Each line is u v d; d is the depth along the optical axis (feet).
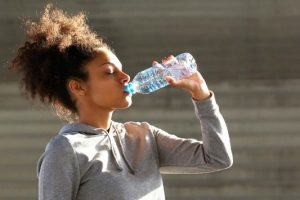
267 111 21.45
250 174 21.02
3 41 21.99
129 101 8.64
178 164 8.75
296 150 21.17
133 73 21.90
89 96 8.59
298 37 22.00
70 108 8.80
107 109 8.62
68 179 7.91
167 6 22.17
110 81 8.54
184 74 8.96
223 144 8.33
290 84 21.63
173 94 21.30
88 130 8.34
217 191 20.88
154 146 8.73
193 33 22.13
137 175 8.28
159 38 22.07
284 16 22.12
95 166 8.07
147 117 21.29
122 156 8.35
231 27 22.13
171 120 21.27
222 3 22.15
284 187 20.99
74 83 8.59
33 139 21.39
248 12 22.18
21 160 21.31
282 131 21.30
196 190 20.89
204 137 8.38
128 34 22.08
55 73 8.66
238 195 20.92
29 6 22.18
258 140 21.22
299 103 21.48
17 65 8.95
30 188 21.22
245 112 21.48
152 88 9.29
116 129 8.60
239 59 21.97
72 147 8.02
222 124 8.42
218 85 21.77
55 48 8.64
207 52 22.02
